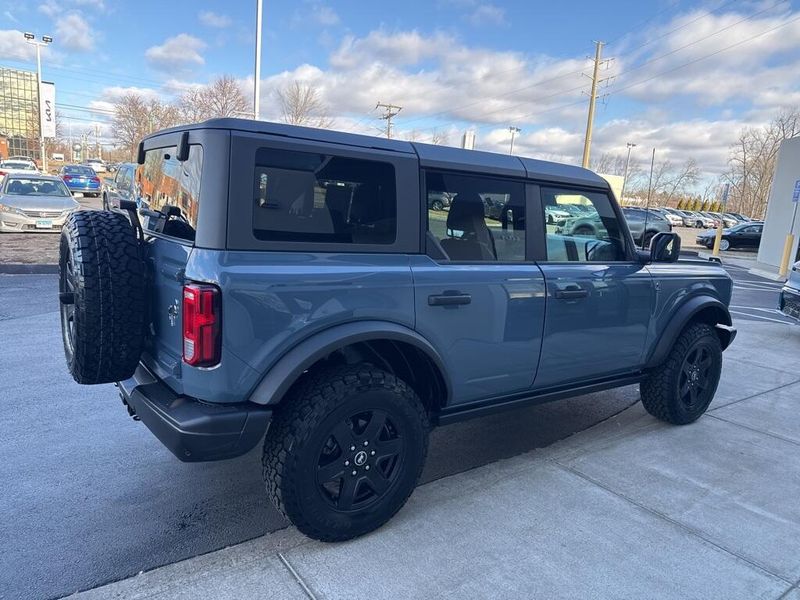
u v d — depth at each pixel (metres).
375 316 2.79
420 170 3.03
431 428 3.25
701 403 4.76
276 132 2.58
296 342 2.58
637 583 2.64
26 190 15.27
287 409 2.67
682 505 3.37
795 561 2.86
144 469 3.60
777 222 21.64
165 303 2.71
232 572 2.62
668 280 4.30
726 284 4.86
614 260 4.07
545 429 4.58
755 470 3.88
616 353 4.03
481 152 3.36
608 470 3.81
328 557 2.74
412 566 2.69
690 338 4.50
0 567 2.60
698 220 51.16
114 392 4.91
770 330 8.91
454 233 3.19
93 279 2.64
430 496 3.37
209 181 2.45
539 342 3.54
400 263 2.91
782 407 5.24
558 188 3.69
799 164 20.61
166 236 2.87
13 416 4.34
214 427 2.46
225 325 2.41
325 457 2.76
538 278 3.47
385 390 2.84
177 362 2.62
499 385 3.45
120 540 2.85
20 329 6.73
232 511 3.15
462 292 3.11
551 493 3.45
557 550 2.86
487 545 2.88
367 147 2.84
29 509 3.10
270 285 2.48
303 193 2.63
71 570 2.60
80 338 2.66
